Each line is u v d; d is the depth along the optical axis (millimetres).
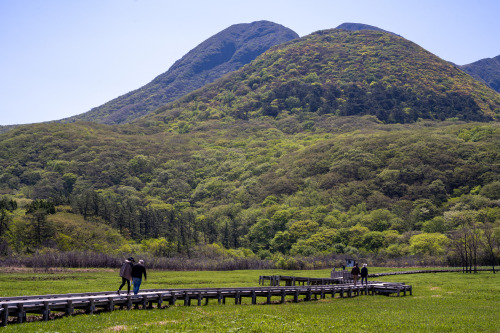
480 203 141250
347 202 161750
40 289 44562
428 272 79562
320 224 145250
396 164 178750
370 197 161125
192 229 143125
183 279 63531
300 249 128500
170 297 32344
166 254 112188
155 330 22328
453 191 160125
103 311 28547
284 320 26891
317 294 45594
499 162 168000
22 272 66938
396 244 121312
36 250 87375
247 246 143375
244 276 72625
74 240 100875
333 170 186500
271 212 160375
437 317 29906
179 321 25469
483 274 73250
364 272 47906
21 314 23984
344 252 123562
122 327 22812
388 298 43438
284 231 143125
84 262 79625
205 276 71188
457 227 128125
